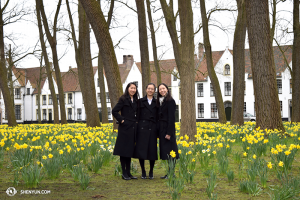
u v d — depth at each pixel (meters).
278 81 42.78
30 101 60.03
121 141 4.98
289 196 3.52
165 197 3.84
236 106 17.27
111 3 18.30
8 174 5.21
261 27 9.80
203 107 47.47
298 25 17.81
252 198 3.71
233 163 6.04
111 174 5.36
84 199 3.74
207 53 18.62
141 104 5.10
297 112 18.38
